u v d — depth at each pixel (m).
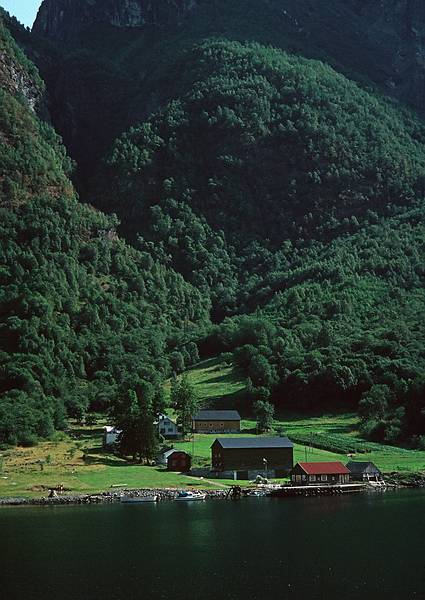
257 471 165.38
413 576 79.81
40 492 144.50
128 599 73.56
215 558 89.50
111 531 107.81
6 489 146.38
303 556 89.62
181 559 89.38
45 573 83.81
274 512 124.44
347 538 99.69
